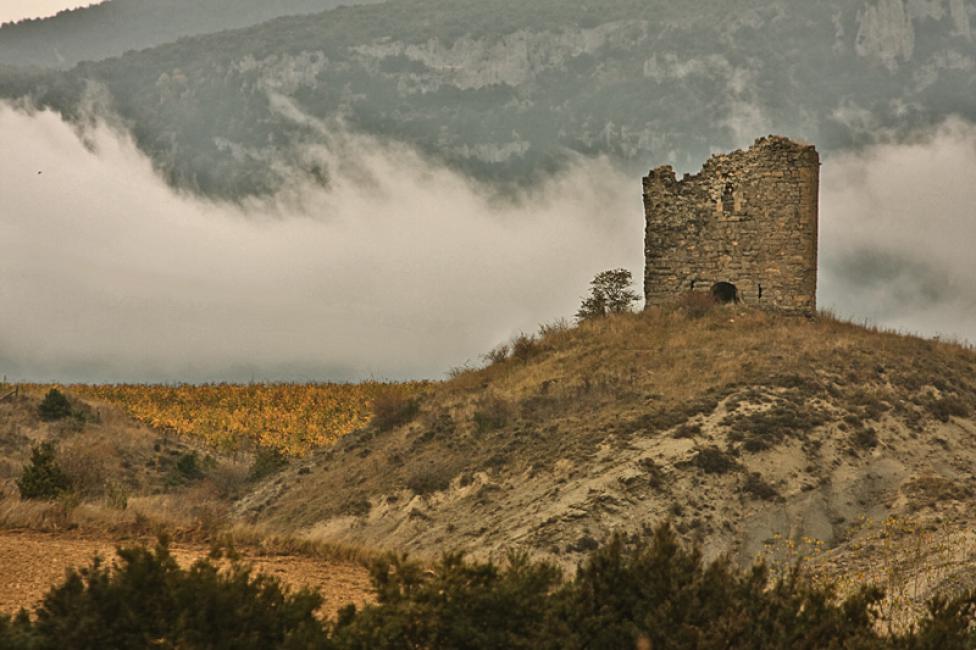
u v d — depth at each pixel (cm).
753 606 6612
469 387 18375
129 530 9900
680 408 15475
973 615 7069
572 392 16862
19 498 11756
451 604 6462
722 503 13575
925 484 13800
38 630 6175
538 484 14562
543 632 6400
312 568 9106
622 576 6725
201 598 6309
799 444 14575
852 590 8738
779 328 17912
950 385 16362
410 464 16250
